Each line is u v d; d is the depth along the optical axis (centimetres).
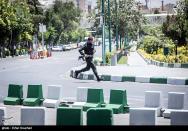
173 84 2888
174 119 1109
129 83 2947
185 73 3434
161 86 2742
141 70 3822
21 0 12738
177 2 7412
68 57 8381
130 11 9994
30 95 1917
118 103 1705
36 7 13262
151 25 15888
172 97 1622
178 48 7131
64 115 1169
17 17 10056
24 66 5294
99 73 3447
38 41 12850
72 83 2938
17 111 1745
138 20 10038
